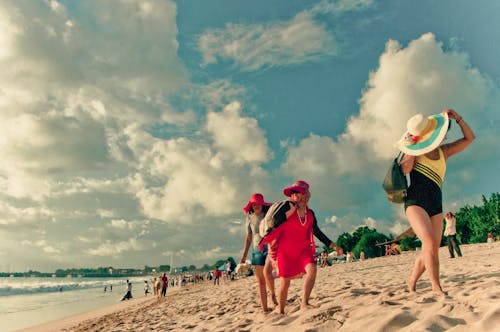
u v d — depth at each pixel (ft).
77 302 120.67
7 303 119.85
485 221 173.17
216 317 22.65
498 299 9.28
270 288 19.01
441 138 11.94
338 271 51.65
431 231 11.96
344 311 11.87
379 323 9.27
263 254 17.90
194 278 255.09
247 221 18.70
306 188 14.43
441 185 12.71
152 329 24.04
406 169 12.73
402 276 25.44
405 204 12.84
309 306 13.87
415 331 7.98
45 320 67.82
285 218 14.17
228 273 137.28
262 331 12.00
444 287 15.08
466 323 8.11
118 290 234.58
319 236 14.61
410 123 12.47
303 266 14.49
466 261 31.45
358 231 265.75
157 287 76.95
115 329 30.50
